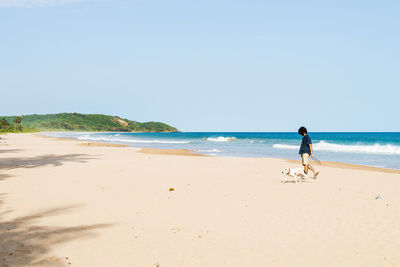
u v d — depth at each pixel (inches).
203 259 211.8
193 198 383.6
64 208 334.0
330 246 235.0
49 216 305.4
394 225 282.2
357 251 226.2
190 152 1247.5
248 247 232.8
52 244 235.0
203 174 581.9
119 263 204.5
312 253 222.5
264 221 294.0
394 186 469.1
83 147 1428.4
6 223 282.0
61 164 712.4
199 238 250.7
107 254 218.5
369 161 925.8
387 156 1105.4
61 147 1408.7
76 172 585.6
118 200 370.6
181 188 444.1
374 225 282.4
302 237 253.0
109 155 982.4
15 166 666.2
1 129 4753.9
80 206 343.0
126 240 245.3
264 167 700.7
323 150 1414.9
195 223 287.7
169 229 271.4
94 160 818.2
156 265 202.1
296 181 490.3
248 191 426.0
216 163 774.5
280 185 472.7
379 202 365.4
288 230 269.4
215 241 244.2
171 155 1037.8
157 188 442.3
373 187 460.1
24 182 475.8
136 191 421.1
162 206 345.7
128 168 655.1
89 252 221.8
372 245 237.3
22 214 310.0
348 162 893.2
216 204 354.9
